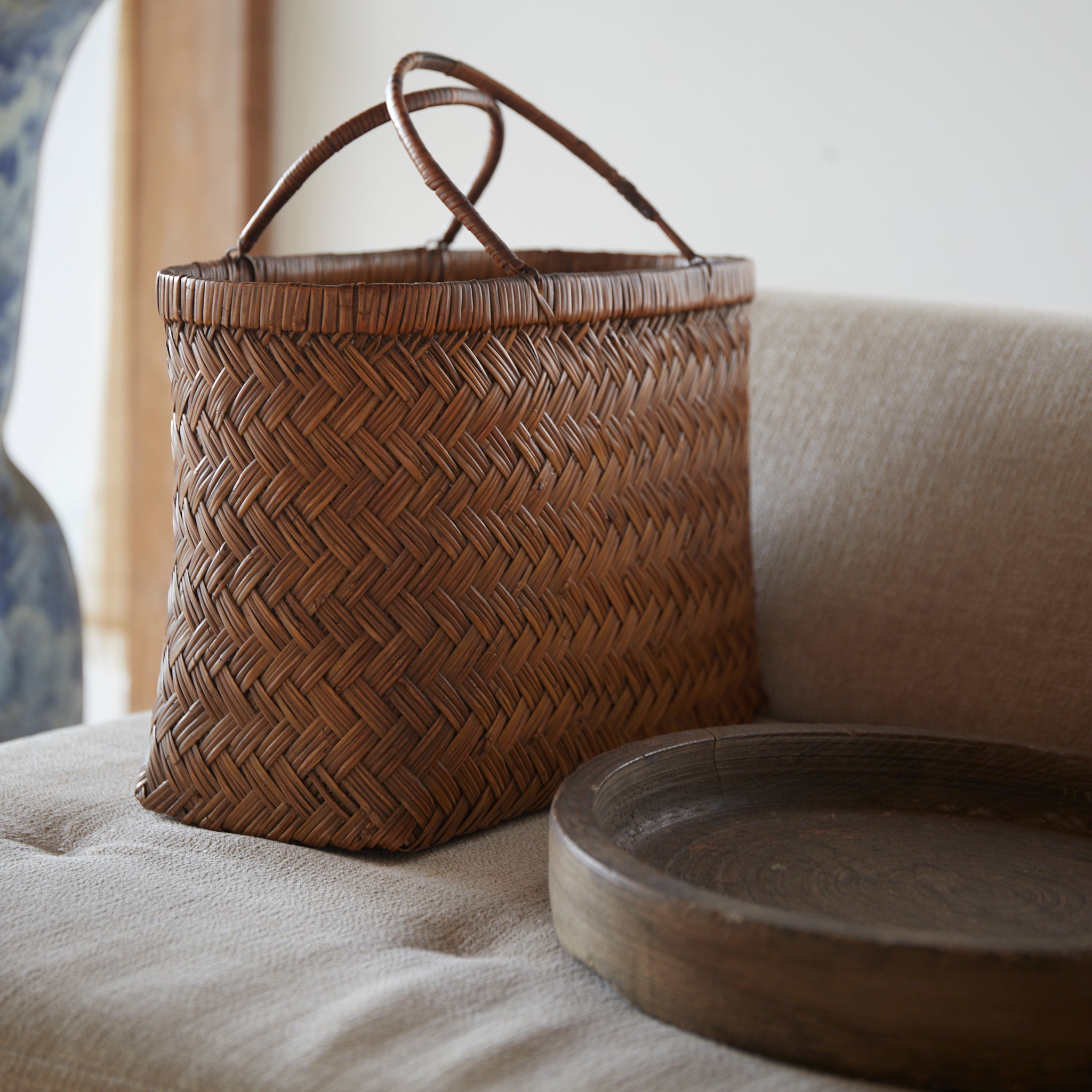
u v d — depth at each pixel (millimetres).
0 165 899
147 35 1858
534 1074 437
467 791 639
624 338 698
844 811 653
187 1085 444
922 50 1377
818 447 882
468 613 625
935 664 816
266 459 606
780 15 1460
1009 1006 420
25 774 717
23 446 2164
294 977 502
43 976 497
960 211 1386
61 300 2096
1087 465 792
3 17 834
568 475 667
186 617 646
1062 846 616
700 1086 429
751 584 842
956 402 842
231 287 603
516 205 1688
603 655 703
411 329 590
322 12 1782
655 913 465
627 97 1584
